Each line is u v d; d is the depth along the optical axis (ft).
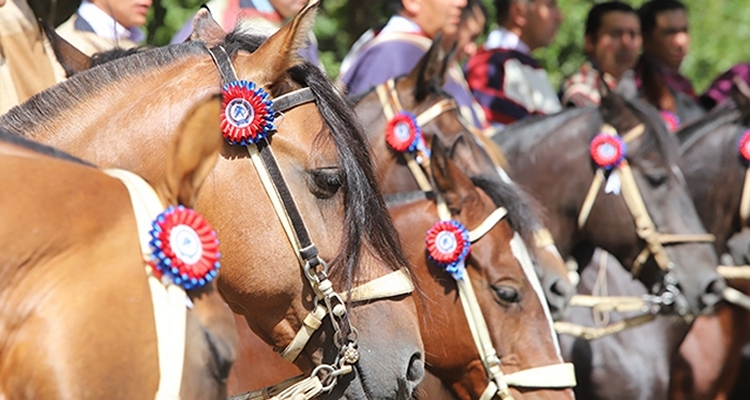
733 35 81.05
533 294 23.85
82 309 11.19
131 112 17.12
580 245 35.58
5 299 11.07
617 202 33.63
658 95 48.62
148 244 11.93
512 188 24.79
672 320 35.91
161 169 16.85
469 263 23.56
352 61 37.06
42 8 33.68
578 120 34.19
